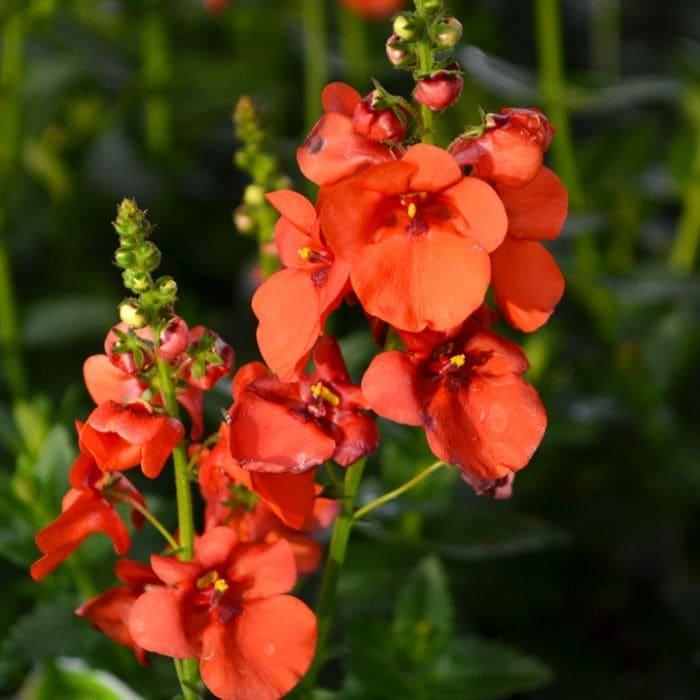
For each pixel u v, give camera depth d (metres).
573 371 0.63
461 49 0.67
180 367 0.41
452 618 0.47
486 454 0.40
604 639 0.59
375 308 0.39
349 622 0.46
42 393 0.64
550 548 0.59
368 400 0.40
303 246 0.41
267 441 0.40
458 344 0.40
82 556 0.47
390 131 0.40
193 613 0.41
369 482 0.52
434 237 0.39
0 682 0.52
